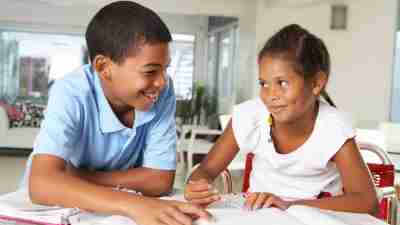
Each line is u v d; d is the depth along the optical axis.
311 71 0.99
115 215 0.81
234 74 7.05
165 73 0.92
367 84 5.89
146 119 1.10
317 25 5.93
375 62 5.88
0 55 7.73
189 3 6.47
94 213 0.84
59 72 7.95
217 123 5.88
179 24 8.50
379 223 0.77
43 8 7.82
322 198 1.05
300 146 1.10
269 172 1.17
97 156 1.13
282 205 0.90
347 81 5.90
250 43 6.30
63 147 0.99
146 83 0.90
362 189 1.04
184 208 0.77
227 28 7.50
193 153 4.59
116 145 1.12
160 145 1.13
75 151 1.09
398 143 2.59
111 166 1.16
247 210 0.83
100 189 0.87
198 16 8.53
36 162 0.96
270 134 1.14
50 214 0.81
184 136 5.29
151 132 1.13
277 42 0.99
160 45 0.89
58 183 0.89
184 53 8.60
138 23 0.88
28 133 6.05
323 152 1.08
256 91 6.04
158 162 1.13
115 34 0.88
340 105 5.91
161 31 0.89
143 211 0.78
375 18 5.84
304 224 0.72
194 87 8.12
